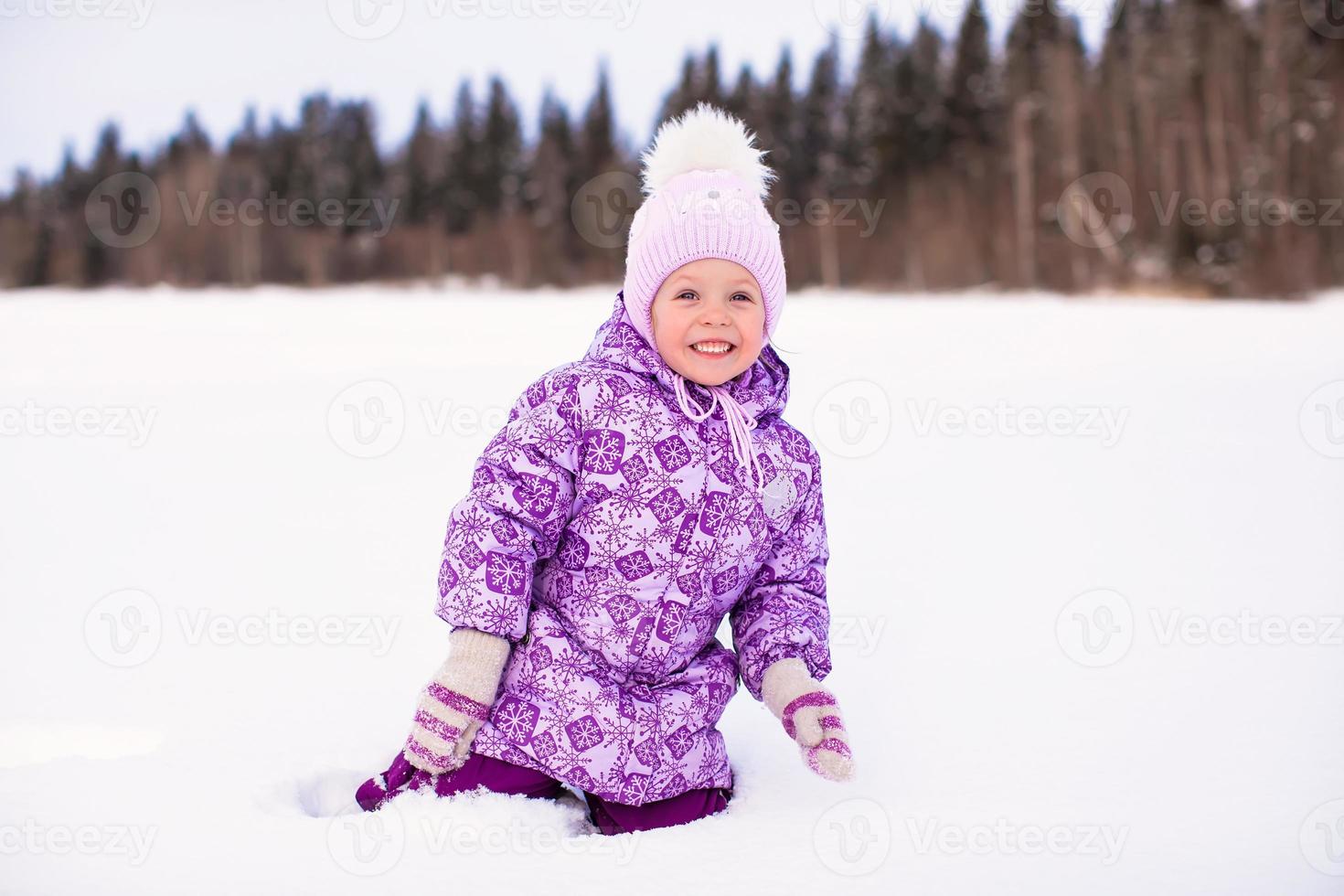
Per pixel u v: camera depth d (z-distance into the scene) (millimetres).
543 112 26672
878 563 2770
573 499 1525
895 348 7605
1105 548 2826
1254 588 2453
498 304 15594
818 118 25156
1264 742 1677
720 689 1581
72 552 3016
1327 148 21172
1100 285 20328
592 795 1506
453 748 1453
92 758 1636
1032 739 1713
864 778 1582
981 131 24344
